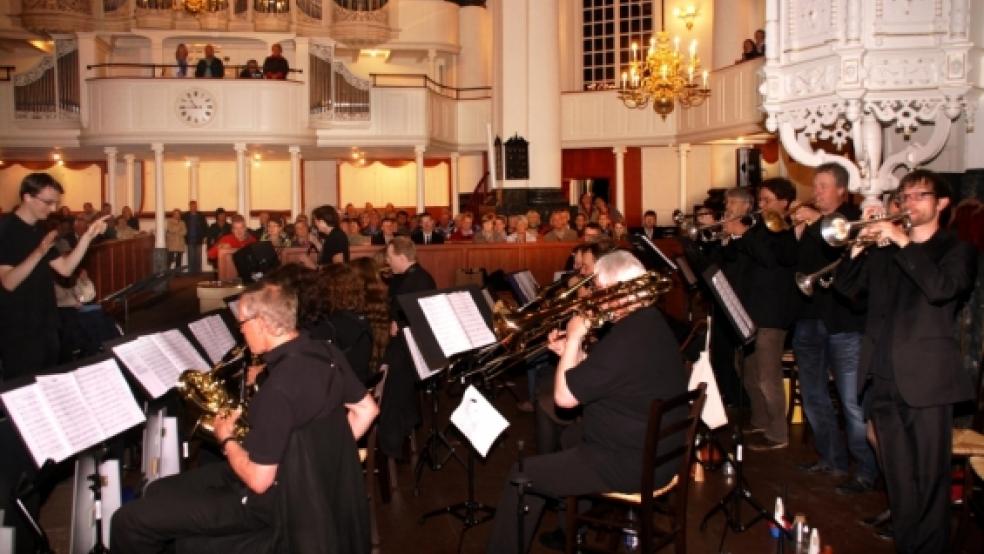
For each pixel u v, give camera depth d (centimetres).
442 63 2059
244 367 422
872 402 389
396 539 445
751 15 1656
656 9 1827
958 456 395
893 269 381
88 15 1725
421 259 1071
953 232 365
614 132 1758
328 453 313
